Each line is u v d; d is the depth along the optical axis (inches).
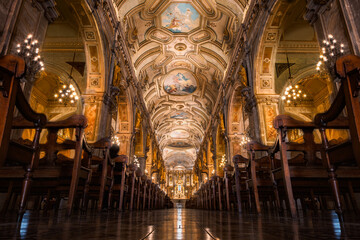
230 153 673.0
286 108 668.1
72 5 353.4
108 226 83.9
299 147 159.3
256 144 211.3
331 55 229.5
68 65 482.6
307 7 259.8
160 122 1302.9
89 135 394.9
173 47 746.2
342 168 144.2
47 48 481.1
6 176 131.2
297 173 149.3
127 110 659.4
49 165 156.6
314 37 493.7
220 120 804.0
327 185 189.2
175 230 73.7
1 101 83.9
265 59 424.5
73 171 148.9
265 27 392.2
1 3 194.2
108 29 440.8
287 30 482.6
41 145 159.2
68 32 474.9
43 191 206.5
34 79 253.9
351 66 88.4
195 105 1141.7
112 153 280.2
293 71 511.2
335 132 563.8
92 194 270.1
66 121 157.0
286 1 352.2
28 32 223.3
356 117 85.3
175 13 608.7
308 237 56.8
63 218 123.6
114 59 466.0
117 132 663.8
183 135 1583.4
